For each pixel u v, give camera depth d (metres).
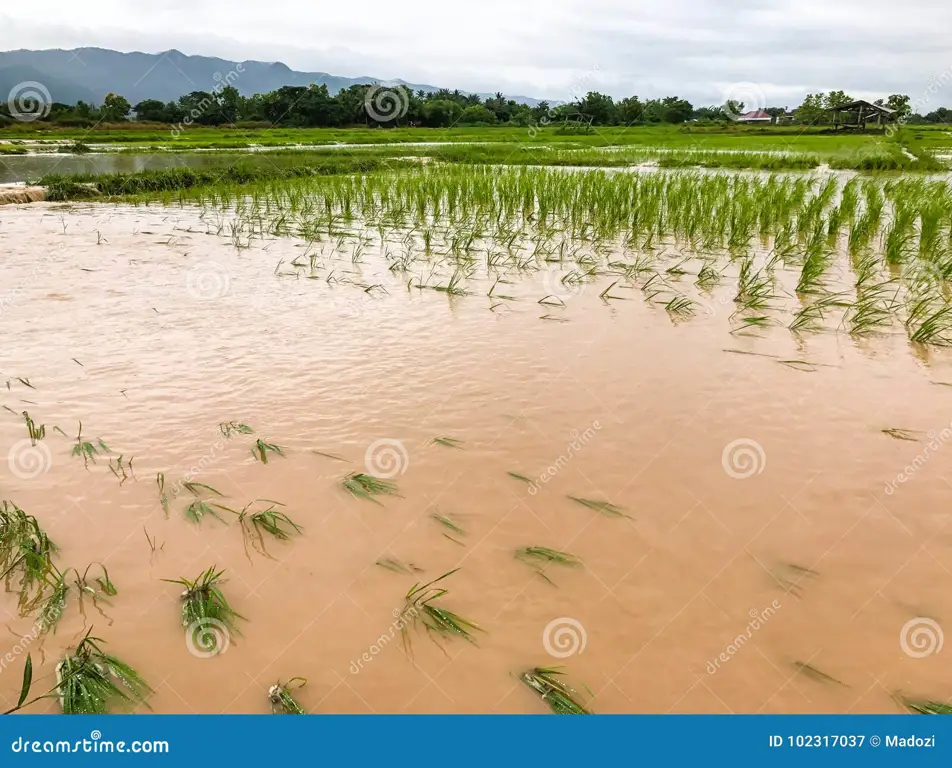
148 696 3.25
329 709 3.20
